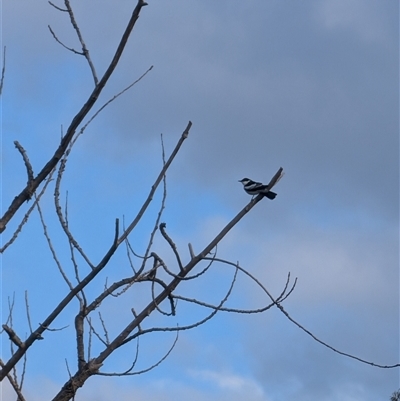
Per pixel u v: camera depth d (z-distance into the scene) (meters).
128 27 8.64
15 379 9.54
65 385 9.61
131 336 10.17
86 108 8.82
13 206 9.01
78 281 9.60
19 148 9.34
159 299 10.54
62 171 9.71
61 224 9.72
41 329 9.10
